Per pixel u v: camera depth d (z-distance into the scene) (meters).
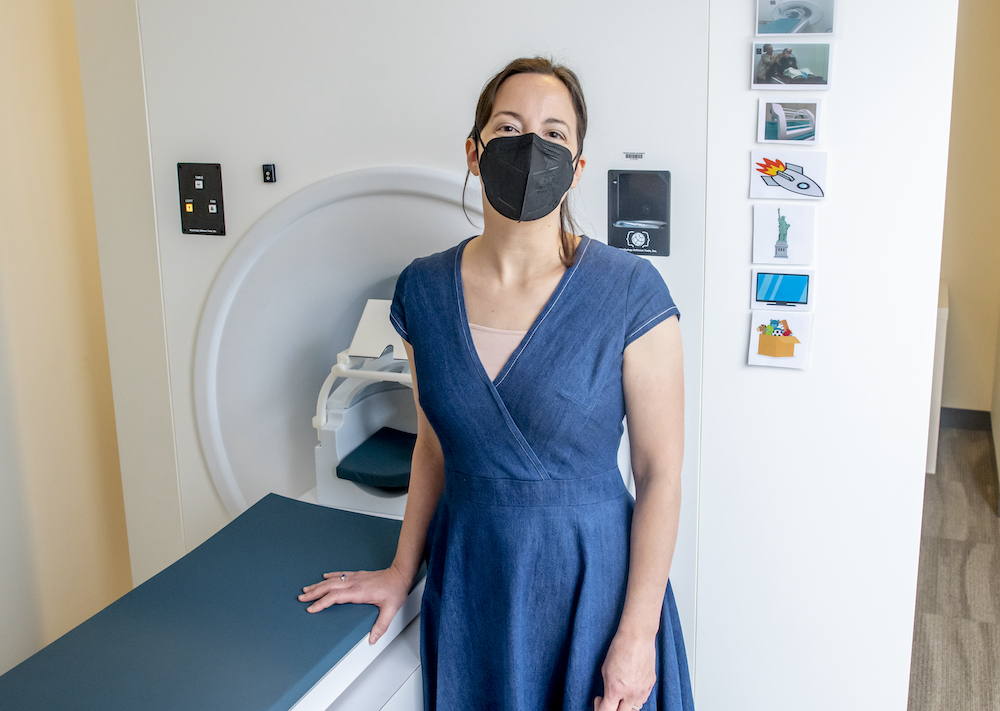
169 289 1.82
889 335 1.40
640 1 1.39
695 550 1.58
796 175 1.38
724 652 1.61
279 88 1.62
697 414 1.52
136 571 2.05
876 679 1.55
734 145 1.40
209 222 1.73
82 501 2.19
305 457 1.82
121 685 1.03
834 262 1.40
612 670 1.11
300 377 1.77
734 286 1.45
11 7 1.89
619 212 1.46
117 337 1.89
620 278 1.12
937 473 3.75
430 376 1.17
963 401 4.41
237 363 1.80
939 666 2.29
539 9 1.44
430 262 1.22
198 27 1.65
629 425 1.16
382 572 1.29
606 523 1.16
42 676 1.05
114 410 2.08
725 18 1.36
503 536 1.15
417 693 1.30
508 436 1.12
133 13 1.68
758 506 1.53
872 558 1.50
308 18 1.57
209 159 1.71
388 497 1.62
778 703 1.61
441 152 1.54
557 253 1.15
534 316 1.12
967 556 2.94
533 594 1.16
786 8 1.32
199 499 1.93
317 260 1.68
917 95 1.31
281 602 1.23
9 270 1.93
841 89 1.34
